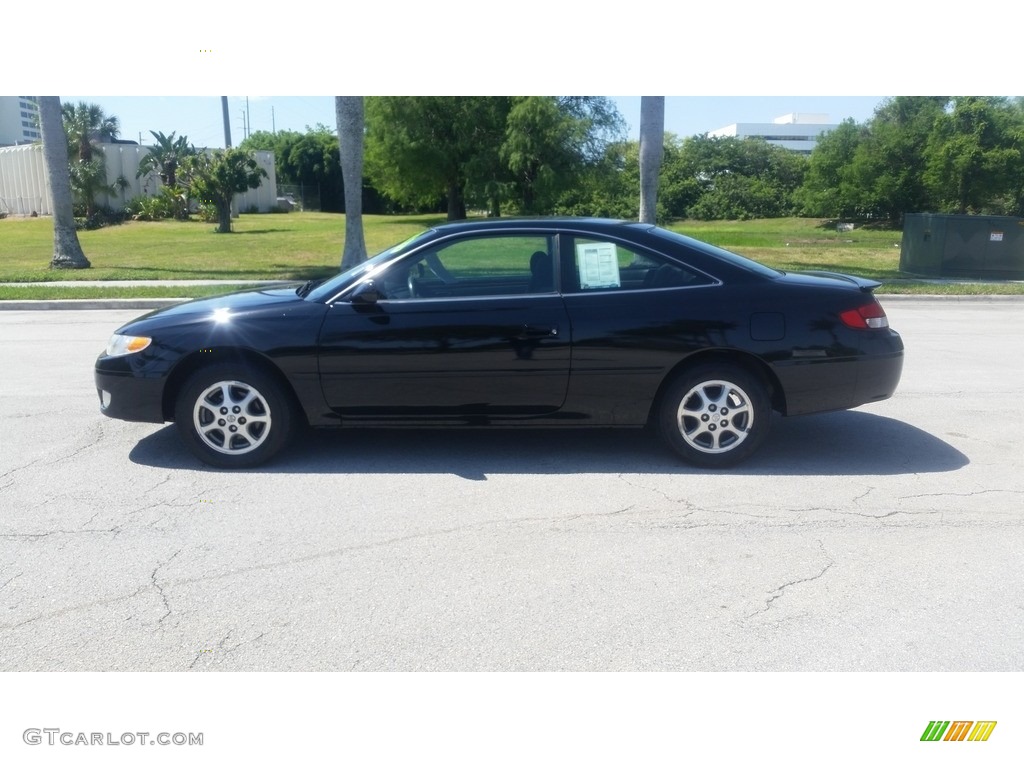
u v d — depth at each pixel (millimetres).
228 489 5188
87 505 4930
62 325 12281
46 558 4227
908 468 5621
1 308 14219
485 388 5410
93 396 7539
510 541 4441
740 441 5496
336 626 3611
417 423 5488
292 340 5359
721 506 4926
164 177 52188
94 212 50062
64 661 3371
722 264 5531
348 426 5508
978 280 18344
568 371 5383
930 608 3781
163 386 5453
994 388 8062
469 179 47250
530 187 46531
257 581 3996
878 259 24266
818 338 5402
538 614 3709
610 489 5188
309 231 39750
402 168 48469
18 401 7359
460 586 3953
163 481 5328
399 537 4488
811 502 5000
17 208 53688
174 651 3434
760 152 68000
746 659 3408
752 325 5375
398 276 5492
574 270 5488
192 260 23562
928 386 8141
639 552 4312
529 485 5254
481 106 46906
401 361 5367
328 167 72750
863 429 6562
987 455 5918
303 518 4738
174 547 4359
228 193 39719
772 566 4168
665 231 5766
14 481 5324
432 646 3473
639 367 5387
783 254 26062
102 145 51375
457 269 5520
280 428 5508
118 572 4078
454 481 5320
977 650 3471
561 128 44125
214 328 5426
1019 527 4652
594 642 3502
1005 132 47531
